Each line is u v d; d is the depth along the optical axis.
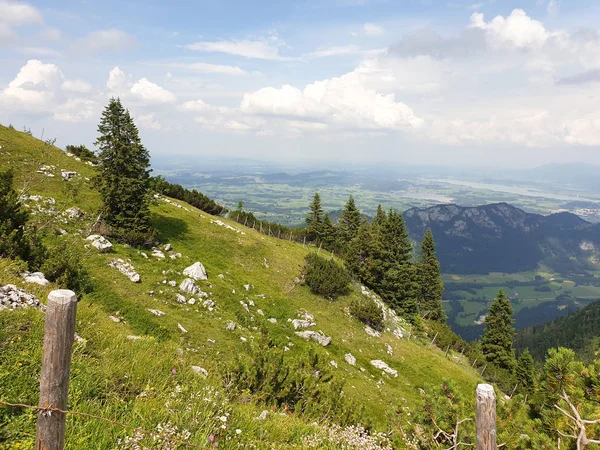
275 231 75.69
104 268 24.80
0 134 43.69
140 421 5.66
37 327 7.78
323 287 42.31
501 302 63.72
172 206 49.91
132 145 33.56
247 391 9.78
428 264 73.06
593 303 199.50
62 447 3.50
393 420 9.45
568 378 7.22
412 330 52.56
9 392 5.42
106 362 7.57
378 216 80.81
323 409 10.70
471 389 37.28
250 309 31.53
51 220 27.17
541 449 6.91
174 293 26.34
